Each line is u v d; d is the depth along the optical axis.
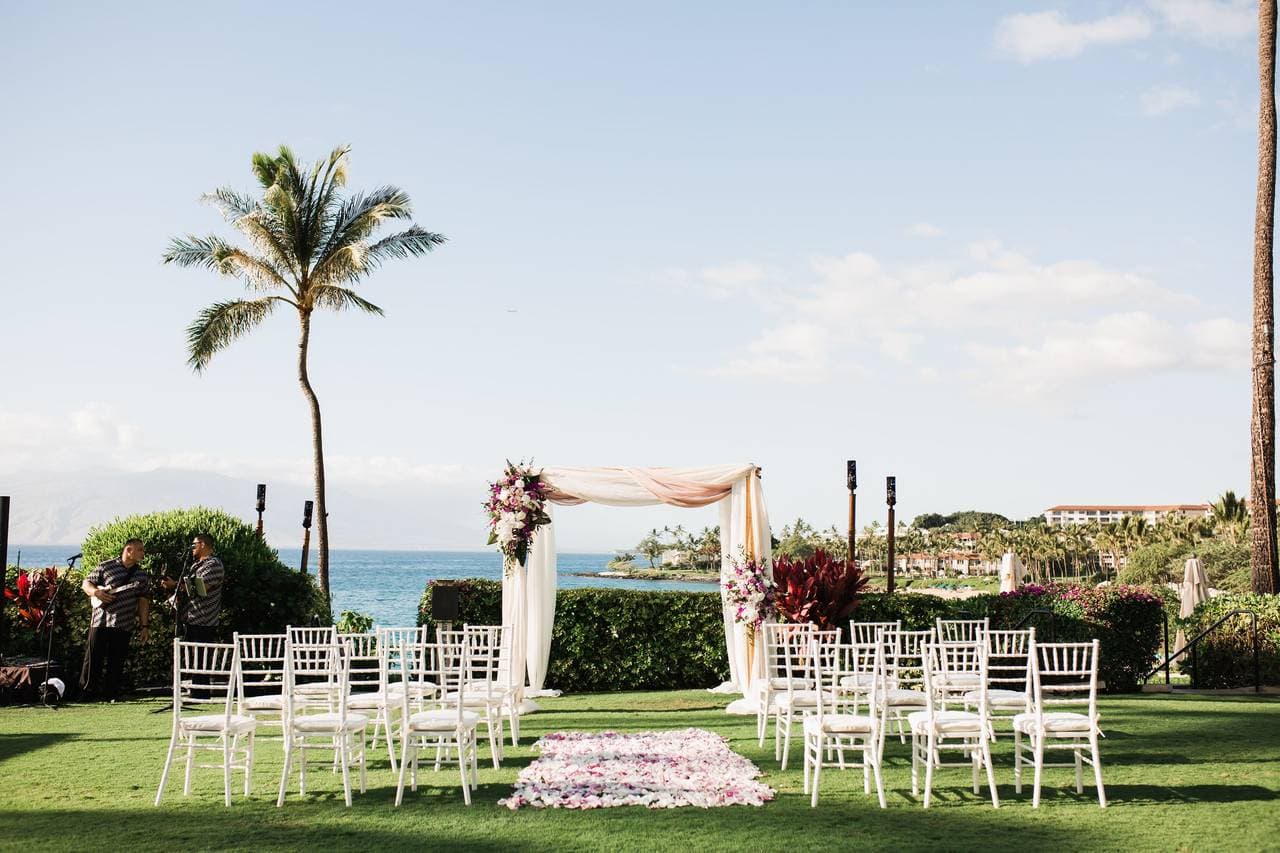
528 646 12.91
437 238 21.88
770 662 9.32
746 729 10.27
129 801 6.90
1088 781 7.41
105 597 12.42
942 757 8.57
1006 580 17.50
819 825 6.10
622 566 144.38
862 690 8.85
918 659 13.29
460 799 6.90
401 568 141.75
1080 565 122.38
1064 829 5.98
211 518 14.41
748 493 12.95
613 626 14.23
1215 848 5.54
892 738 9.52
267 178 21.36
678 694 13.47
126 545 12.69
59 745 9.25
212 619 12.12
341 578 96.50
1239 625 13.59
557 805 6.63
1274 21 16.33
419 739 8.61
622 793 6.93
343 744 6.84
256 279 20.94
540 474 12.79
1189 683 14.61
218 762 8.43
